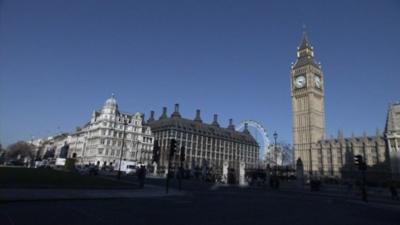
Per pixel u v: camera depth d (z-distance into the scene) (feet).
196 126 583.99
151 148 484.33
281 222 55.01
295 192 172.65
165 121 569.64
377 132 442.09
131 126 464.65
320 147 491.72
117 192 93.09
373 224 58.29
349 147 460.55
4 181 86.58
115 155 442.09
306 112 517.96
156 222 47.80
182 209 65.62
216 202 85.87
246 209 72.59
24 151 593.01
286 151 444.96
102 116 444.14
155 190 114.32
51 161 513.04
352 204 109.09
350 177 409.49
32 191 74.74
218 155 601.62
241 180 250.78
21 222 41.63
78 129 540.93
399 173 333.21
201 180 277.44
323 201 115.34
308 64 527.81
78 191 84.79
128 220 48.24
